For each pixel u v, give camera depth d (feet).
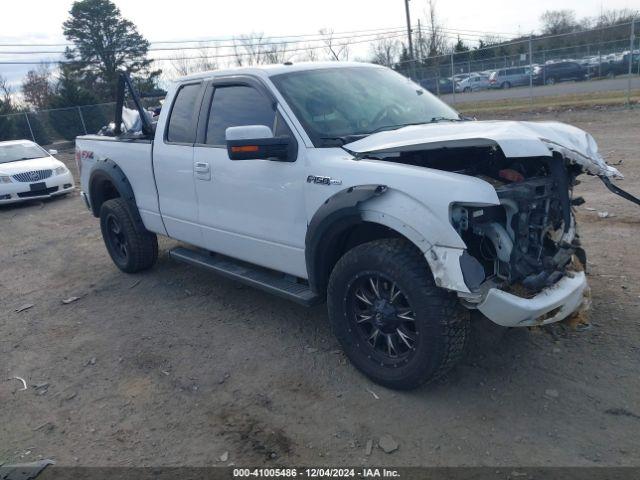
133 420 12.18
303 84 14.49
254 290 18.75
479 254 11.33
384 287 11.83
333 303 12.59
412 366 11.41
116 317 17.79
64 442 11.66
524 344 13.33
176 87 17.63
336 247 12.76
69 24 161.48
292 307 17.03
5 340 17.04
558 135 12.04
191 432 11.57
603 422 10.52
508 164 12.28
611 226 20.83
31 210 39.78
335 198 11.92
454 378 12.32
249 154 12.63
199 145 16.17
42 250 27.73
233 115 15.24
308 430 11.24
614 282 16.03
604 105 61.21
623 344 12.91
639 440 9.98
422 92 16.67
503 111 69.36
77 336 16.74
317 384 12.77
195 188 16.43
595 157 12.16
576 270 11.98
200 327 16.34
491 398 11.55
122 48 165.37
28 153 45.14
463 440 10.44
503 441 10.30
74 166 72.18
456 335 10.88
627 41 89.15
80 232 30.81
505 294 10.27
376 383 12.43
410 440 10.61
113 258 22.02
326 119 13.70
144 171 18.66
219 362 14.23
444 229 10.34
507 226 10.93
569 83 91.20
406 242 11.39
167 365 14.38
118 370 14.40
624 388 11.41
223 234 15.93
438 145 11.10
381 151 11.94
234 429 11.51
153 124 19.61
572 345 13.10
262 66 15.23
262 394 12.64
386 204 11.07
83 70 163.02
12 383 14.35
